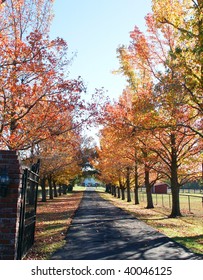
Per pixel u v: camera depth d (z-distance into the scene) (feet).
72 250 31.35
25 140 46.29
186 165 77.92
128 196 143.43
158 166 82.58
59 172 142.41
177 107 46.91
